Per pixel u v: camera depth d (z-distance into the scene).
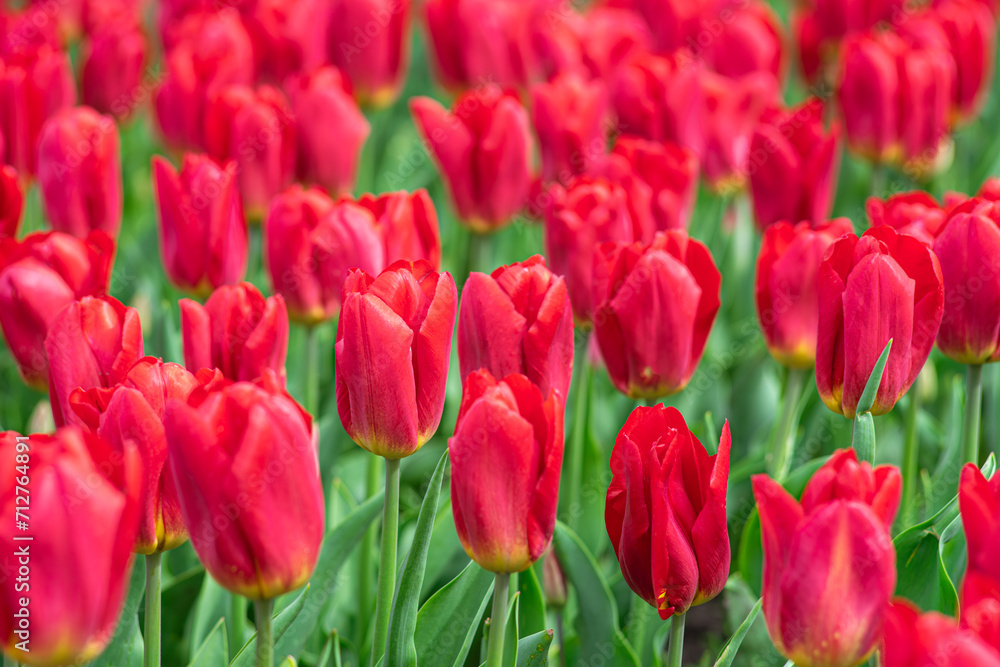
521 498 1.12
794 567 1.09
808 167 1.44
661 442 1.13
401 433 1.17
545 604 1.32
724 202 1.71
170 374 1.14
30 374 1.27
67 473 1.06
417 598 1.17
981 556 1.08
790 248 1.30
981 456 1.47
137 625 1.26
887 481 1.10
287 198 1.35
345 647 1.36
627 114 1.61
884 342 1.19
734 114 1.65
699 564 1.13
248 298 1.22
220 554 1.10
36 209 1.68
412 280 1.16
